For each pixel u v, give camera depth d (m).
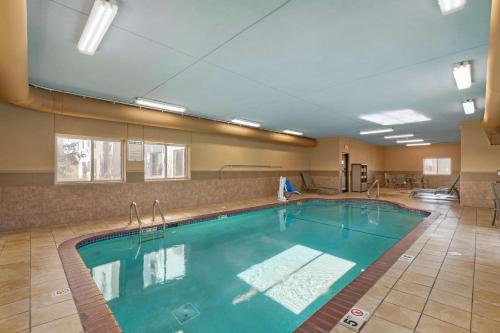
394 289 2.42
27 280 2.66
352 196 10.20
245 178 9.30
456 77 3.87
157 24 2.61
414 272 2.81
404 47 3.13
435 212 6.47
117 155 6.16
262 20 2.56
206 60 3.48
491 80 2.77
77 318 2.01
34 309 2.12
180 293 2.99
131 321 2.46
